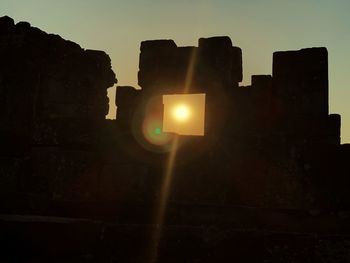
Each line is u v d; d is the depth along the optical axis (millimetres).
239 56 13805
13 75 13188
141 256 9602
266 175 11398
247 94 12492
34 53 13500
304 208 10898
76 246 9195
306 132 11906
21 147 12750
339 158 11000
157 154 12094
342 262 9008
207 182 11648
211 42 13125
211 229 9648
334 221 10227
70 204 11359
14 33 13492
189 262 9492
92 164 12352
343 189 10836
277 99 12258
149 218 10883
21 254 8914
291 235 9312
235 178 11570
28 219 9211
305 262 9133
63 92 14008
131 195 11898
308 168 11125
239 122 12391
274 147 11477
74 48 14641
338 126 11766
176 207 10820
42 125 12852
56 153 12531
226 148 11805
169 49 13523
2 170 12414
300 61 12234
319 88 11992
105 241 9688
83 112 14391
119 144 12391
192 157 11891
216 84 12836
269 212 10406
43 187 12406
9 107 13023
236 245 9469
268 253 9305
